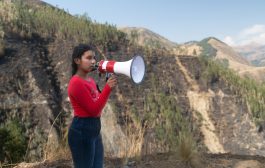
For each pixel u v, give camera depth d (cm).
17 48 15750
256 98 19075
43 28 17738
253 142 17525
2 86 13675
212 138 17112
